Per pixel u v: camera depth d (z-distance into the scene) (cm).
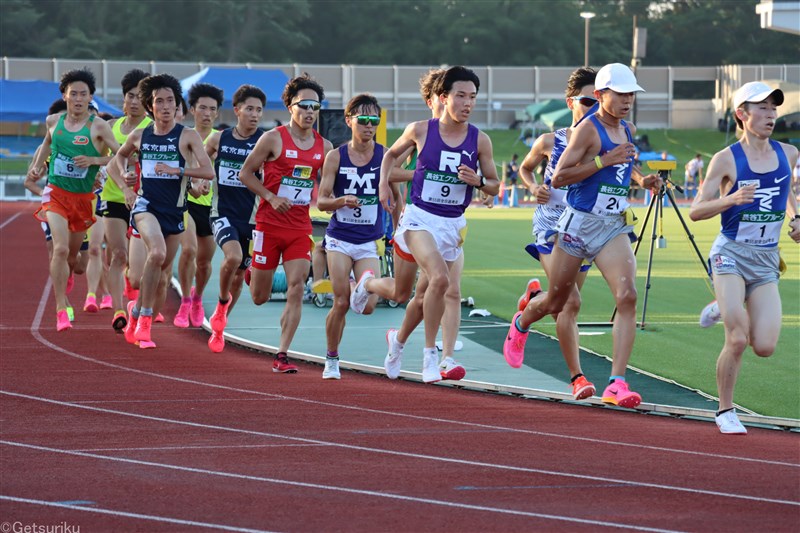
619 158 1819
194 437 1716
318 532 1230
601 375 2356
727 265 1783
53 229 2872
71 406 1967
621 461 1580
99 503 1341
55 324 3095
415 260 2142
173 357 2562
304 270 2378
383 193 2133
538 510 1320
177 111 2853
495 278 4309
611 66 1845
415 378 2319
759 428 1858
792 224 1788
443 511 1314
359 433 1755
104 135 2814
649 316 3259
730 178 1767
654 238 3023
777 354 2602
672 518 1290
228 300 2639
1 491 1395
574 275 1934
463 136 2080
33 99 12194
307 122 2294
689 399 2111
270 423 1830
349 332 3008
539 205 2195
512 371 2400
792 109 13100
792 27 5550
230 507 1327
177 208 2623
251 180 2309
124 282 3081
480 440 1711
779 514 1309
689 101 18262
